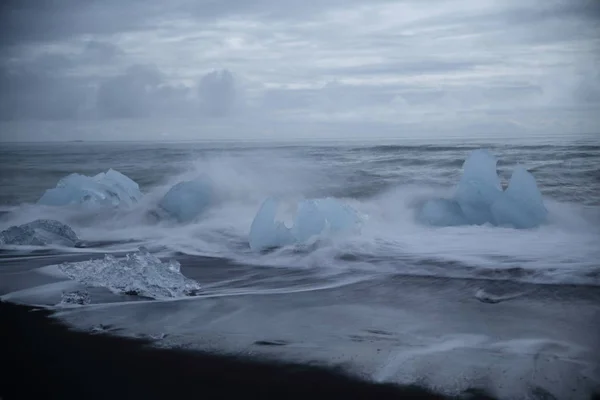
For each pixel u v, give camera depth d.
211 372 3.24
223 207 8.54
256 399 2.92
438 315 4.07
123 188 9.07
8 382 3.16
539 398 2.83
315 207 6.68
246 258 6.14
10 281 5.21
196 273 5.58
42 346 3.67
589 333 3.64
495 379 3.03
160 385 3.10
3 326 4.05
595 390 2.89
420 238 6.59
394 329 3.81
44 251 6.57
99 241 7.17
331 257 5.89
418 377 3.09
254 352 3.49
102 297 4.71
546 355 3.31
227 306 4.42
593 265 5.20
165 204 8.34
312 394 2.95
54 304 4.54
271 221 6.62
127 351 3.56
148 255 5.29
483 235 6.63
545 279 4.82
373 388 2.99
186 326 3.98
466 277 4.98
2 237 6.91
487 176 7.61
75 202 8.66
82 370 3.30
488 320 3.93
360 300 4.49
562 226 6.94
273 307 4.37
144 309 4.37
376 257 5.82
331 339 3.66
